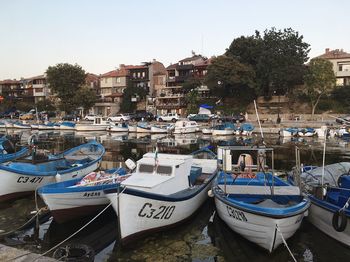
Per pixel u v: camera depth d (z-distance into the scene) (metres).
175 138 41.53
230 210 9.77
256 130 46.72
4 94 91.94
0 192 12.88
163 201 9.74
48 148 31.16
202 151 18.83
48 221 11.60
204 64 72.12
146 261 8.80
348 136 37.75
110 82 83.50
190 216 11.66
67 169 14.66
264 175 12.00
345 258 9.16
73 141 37.97
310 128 42.75
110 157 25.84
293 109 59.44
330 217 10.02
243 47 63.91
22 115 70.38
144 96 73.88
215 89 63.12
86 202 11.28
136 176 10.84
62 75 70.00
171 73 77.81
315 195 11.04
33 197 14.04
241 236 10.01
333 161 24.31
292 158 25.89
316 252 9.49
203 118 56.25
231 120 53.47
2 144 20.33
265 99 63.56
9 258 7.58
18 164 14.39
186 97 65.81
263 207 8.83
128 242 9.46
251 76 59.91
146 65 81.50
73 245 9.14
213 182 12.38
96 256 9.05
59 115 76.44
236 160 14.15
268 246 8.98
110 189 9.34
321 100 57.88
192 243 9.98
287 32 62.41
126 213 9.16
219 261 8.86
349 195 10.31
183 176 11.50
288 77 57.34
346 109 54.59
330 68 52.84
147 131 47.72
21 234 10.52
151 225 9.88
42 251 9.27
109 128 49.38
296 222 9.14
